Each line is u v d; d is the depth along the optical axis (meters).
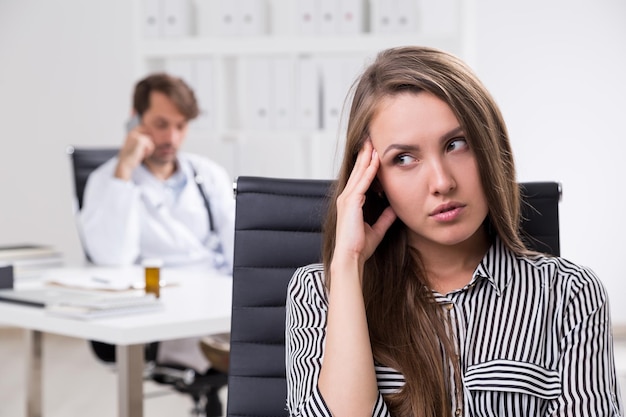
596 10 5.22
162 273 3.20
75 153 3.73
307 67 4.56
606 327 1.41
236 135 4.66
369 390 1.34
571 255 5.38
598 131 5.29
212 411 3.35
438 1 4.53
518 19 5.21
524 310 1.41
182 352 3.22
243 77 4.71
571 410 1.36
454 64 1.37
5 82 6.09
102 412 4.45
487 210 1.38
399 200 1.37
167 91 3.57
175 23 4.65
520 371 1.38
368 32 4.69
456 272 1.45
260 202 1.81
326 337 1.39
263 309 1.80
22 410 4.46
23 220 6.15
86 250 3.55
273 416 1.77
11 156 6.12
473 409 1.38
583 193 5.32
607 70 5.27
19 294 2.60
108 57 6.11
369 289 1.45
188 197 3.67
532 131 5.27
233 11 4.65
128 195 3.51
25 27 6.09
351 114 1.43
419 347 1.39
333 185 1.57
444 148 1.34
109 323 2.29
